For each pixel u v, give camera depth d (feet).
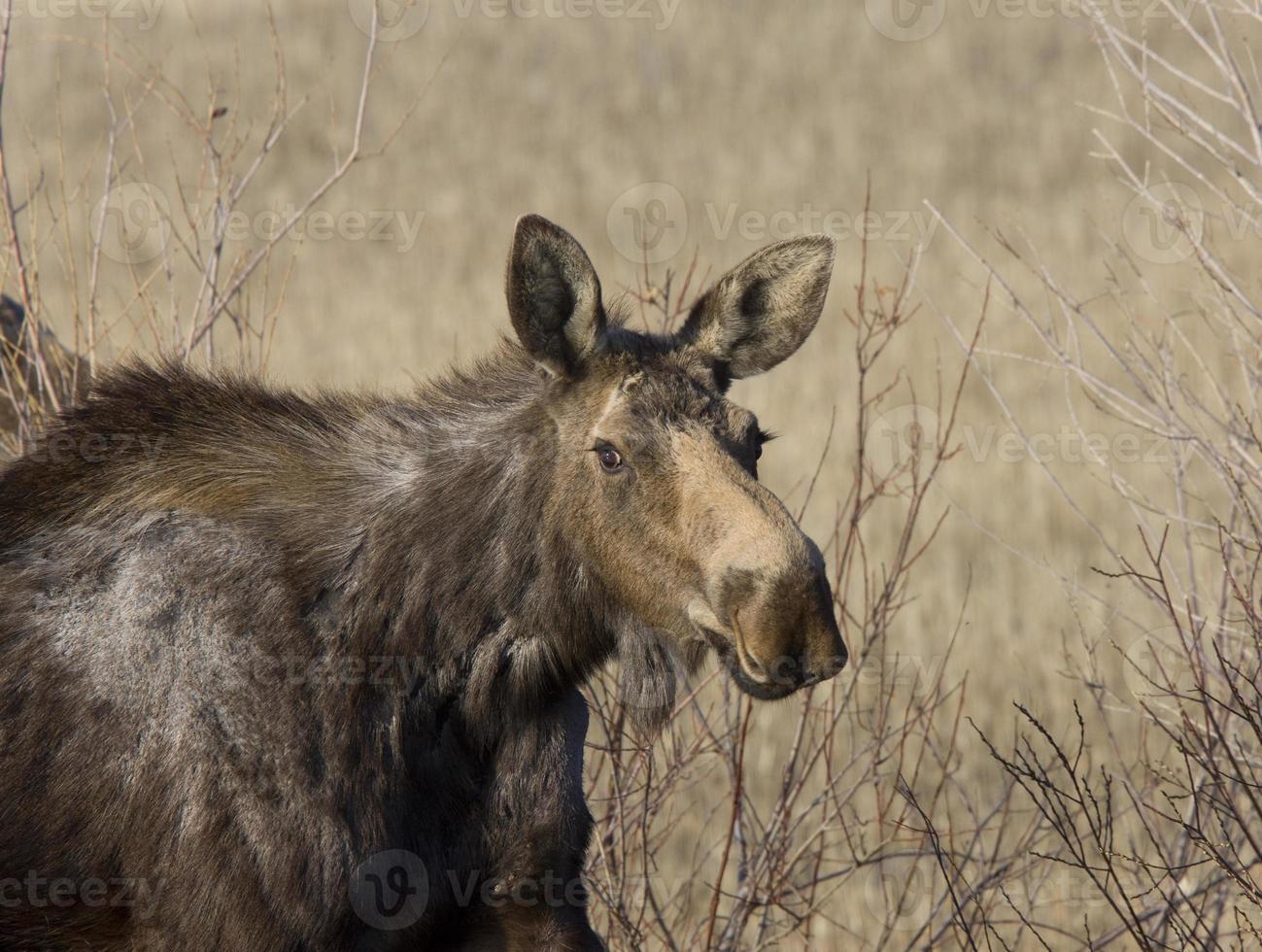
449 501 56.80
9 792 53.78
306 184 370.53
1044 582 160.15
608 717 75.10
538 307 55.62
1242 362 75.25
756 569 49.47
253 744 53.06
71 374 79.87
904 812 76.84
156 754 53.06
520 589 56.59
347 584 56.03
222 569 55.26
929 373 232.32
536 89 459.73
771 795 107.76
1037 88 456.45
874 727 93.20
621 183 389.39
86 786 53.42
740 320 58.85
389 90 440.04
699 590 52.31
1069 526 176.14
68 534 57.11
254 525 56.39
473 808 57.31
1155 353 87.92
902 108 447.83
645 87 466.29
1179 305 235.81
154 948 52.95
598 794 84.07
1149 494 180.24
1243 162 161.58
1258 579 77.36
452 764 56.95
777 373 235.61
